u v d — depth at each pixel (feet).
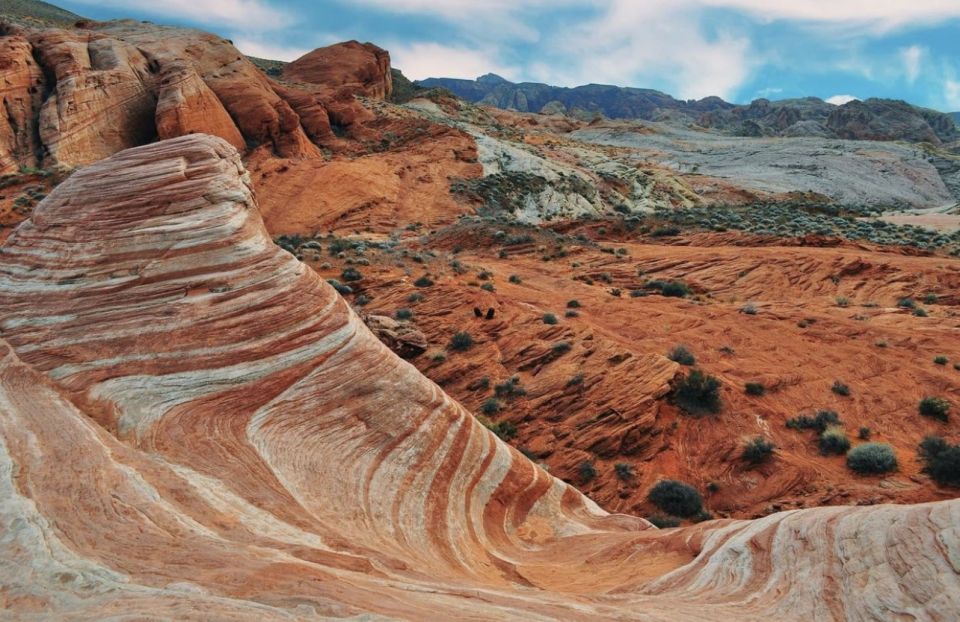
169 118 182.39
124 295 32.91
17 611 14.53
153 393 29.19
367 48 388.37
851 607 17.69
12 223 127.75
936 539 18.08
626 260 137.08
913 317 99.96
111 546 17.80
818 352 84.99
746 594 20.71
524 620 16.65
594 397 68.39
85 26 254.27
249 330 33.09
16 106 166.50
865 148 429.79
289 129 220.43
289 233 170.19
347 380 33.73
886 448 58.95
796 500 54.13
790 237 149.48
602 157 317.42
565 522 37.91
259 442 28.73
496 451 37.93
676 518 53.06
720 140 480.64
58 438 24.12
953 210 280.31
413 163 231.91
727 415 67.00
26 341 30.99
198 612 14.25
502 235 157.69
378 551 22.74
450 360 80.18
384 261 121.49
